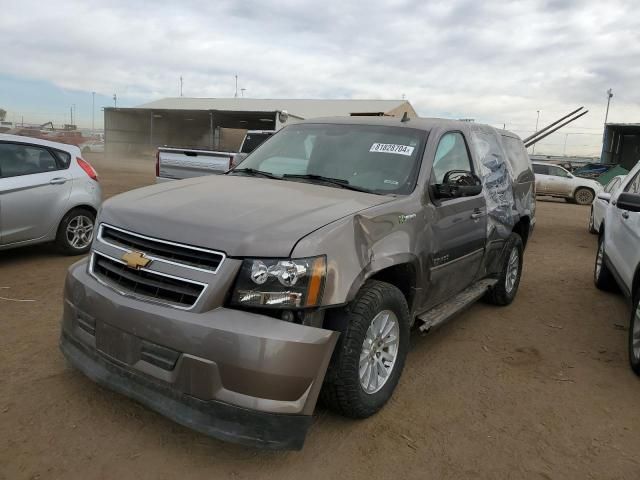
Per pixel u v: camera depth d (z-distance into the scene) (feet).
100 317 9.98
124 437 10.13
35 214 21.95
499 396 12.85
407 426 11.21
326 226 9.78
